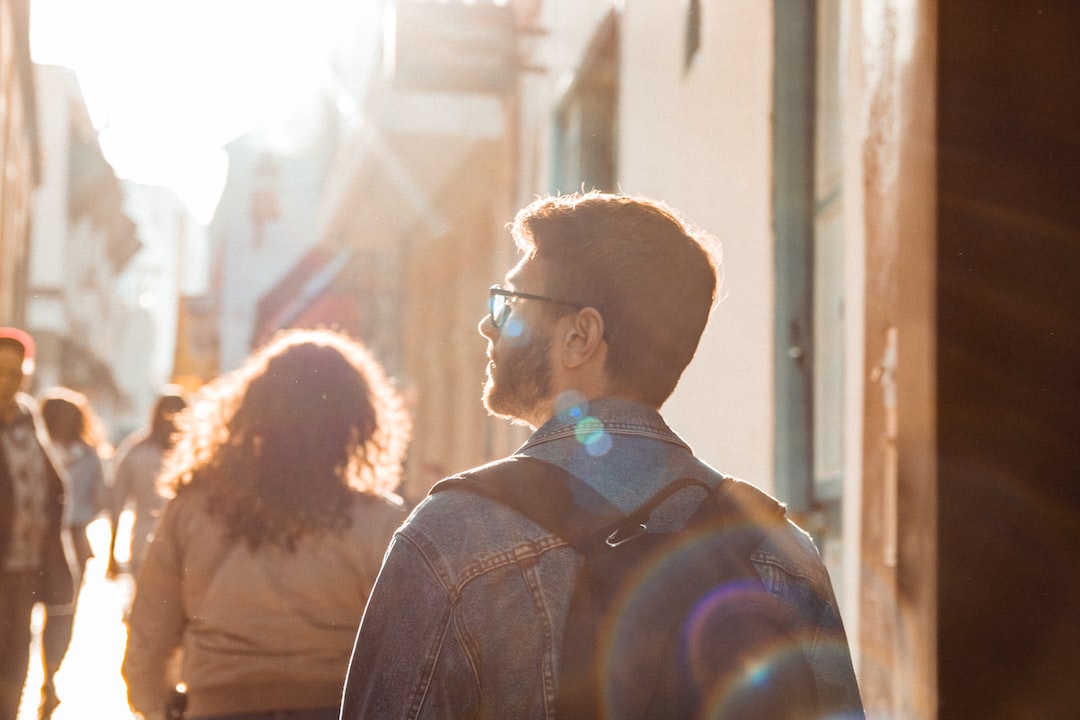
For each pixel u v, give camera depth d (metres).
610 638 1.63
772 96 5.12
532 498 1.69
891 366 3.59
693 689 1.62
